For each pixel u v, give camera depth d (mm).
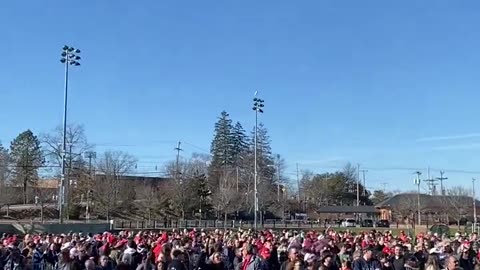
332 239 25531
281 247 22078
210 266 16703
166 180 100062
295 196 127250
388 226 93250
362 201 142500
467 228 78188
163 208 88000
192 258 17688
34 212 83750
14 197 84688
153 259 17266
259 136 119438
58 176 83125
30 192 90188
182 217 88125
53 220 74312
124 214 85500
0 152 92062
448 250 20562
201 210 90750
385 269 16484
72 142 92750
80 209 82688
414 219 103250
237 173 102438
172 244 19734
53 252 21312
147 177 107875
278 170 116688
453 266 11414
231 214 94625
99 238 25312
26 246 22312
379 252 18891
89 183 83812
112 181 83188
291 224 90562
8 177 88812
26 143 94562
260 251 18266
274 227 80312
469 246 21500
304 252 19500
